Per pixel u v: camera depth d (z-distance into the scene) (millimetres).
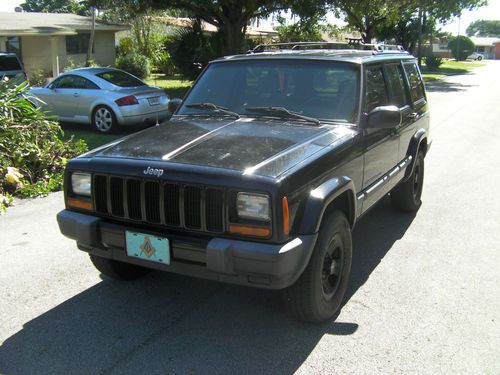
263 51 5523
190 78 21141
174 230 3426
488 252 5145
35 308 4043
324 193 3484
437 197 7055
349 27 36219
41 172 7582
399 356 3381
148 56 30828
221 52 20750
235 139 3869
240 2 20047
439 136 11898
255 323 3826
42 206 6629
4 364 3322
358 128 4254
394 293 4273
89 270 4750
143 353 3447
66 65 28219
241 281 3283
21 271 4695
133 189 3510
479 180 7945
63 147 8047
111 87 11570
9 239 5477
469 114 15836
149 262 3531
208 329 3746
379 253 5129
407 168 5797
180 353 3445
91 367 3293
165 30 33875
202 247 3283
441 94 22734
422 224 5980
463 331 3678
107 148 3961
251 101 4613
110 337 3645
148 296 4262
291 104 4469
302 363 3314
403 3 30172
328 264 3760
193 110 4785
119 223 3648
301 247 3252
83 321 3857
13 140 7457
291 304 3602
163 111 12219
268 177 3184
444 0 31594
